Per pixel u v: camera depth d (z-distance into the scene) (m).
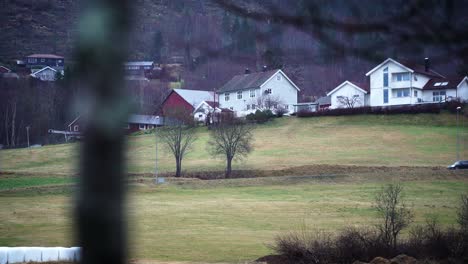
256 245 81.25
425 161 177.12
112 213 11.80
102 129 11.40
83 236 11.87
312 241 70.12
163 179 157.62
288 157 190.25
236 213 115.06
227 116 198.38
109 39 11.04
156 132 180.75
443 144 198.50
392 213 68.94
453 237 64.12
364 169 166.25
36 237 89.56
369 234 68.75
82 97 11.32
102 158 11.53
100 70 11.12
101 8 10.93
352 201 126.56
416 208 110.12
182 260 69.25
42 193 143.38
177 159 173.62
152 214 113.56
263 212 115.56
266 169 174.12
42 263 58.81
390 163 174.75
